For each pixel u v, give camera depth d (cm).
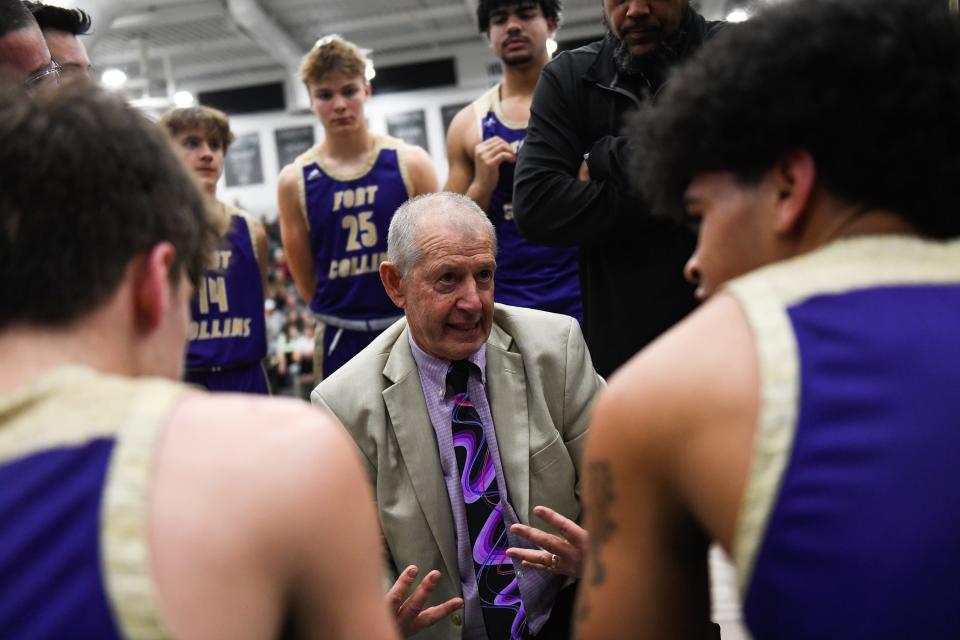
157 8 1084
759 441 69
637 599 81
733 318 75
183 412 70
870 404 68
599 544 83
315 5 1157
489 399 179
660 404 76
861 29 77
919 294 72
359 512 76
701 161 84
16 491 64
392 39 1345
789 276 75
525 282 321
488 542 174
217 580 66
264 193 1445
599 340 220
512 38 332
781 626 68
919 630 64
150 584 63
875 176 77
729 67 81
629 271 214
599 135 222
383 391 176
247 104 1437
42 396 69
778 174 81
